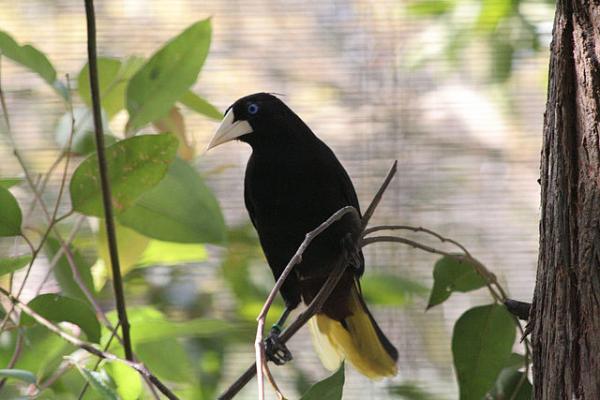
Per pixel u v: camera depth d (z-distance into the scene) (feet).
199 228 23.54
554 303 17.06
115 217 22.33
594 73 16.90
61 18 40.63
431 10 41.57
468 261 21.88
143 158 20.88
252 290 37.47
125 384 20.83
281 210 27.17
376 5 41.60
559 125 17.24
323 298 23.91
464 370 22.24
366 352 27.43
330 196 27.07
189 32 24.27
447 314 39.37
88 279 24.27
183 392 31.12
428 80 42.11
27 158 37.50
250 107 27.12
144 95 24.38
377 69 41.39
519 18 41.14
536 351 17.72
